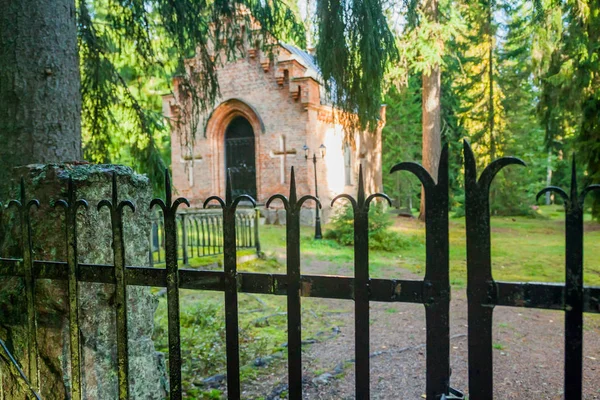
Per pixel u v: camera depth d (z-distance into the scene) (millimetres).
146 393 2371
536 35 10664
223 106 18125
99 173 2182
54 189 2123
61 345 2100
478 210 1303
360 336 1477
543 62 11789
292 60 16750
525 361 4270
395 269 9664
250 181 18391
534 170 28906
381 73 5449
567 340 1214
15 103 3986
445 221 1357
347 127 6816
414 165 1396
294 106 16969
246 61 17688
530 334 5113
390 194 26688
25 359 2244
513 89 21531
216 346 4562
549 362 4234
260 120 17500
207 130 18297
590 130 11250
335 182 18812
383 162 26203
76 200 2047
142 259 2357
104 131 6324
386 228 12680
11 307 2291
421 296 1398
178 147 18797
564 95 11641
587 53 9523
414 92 25703
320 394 3602
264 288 1634
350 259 10695
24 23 4004
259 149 17719
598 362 4180
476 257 1309
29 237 2012
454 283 7871
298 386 1597
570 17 9570
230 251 1666
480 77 20672
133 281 1809
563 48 10719
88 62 5902
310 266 9789
